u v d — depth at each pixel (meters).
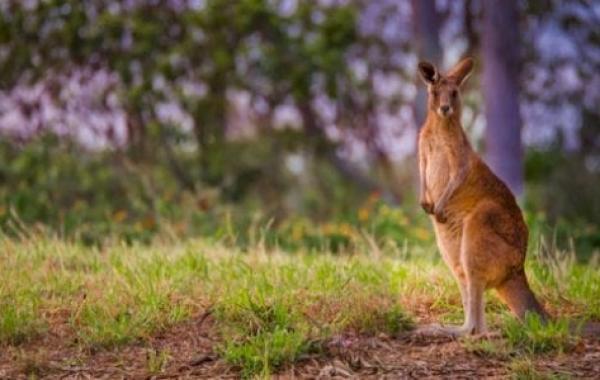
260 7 19.33
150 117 19.06
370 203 15.51
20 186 15.44
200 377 6.87
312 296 8.18
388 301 8.01
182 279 8.82
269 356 6.93
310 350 7.09
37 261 9.80
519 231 7.43
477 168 7.61
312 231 14.05
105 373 6.97
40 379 6.89
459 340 7.27
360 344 7.23
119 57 19.20
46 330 7.62
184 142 18.98
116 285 8.68
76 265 9.82
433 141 7.75
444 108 7.58
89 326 7.64
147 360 7.14
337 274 8.89
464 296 7.55
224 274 9.08
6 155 17.36
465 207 7.53
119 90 19.14
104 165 17.64
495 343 7.11
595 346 7.14
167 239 12.66
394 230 13.70
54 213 14.65
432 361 6.96
